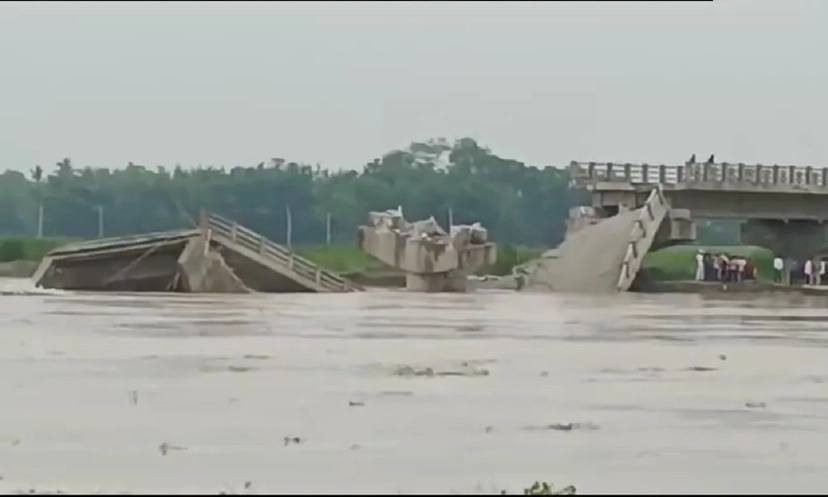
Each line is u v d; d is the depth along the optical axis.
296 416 105.00
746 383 131.38
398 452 89.38
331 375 132.88
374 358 150.12
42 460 85.38
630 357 155.62
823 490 78.12
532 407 112.12
